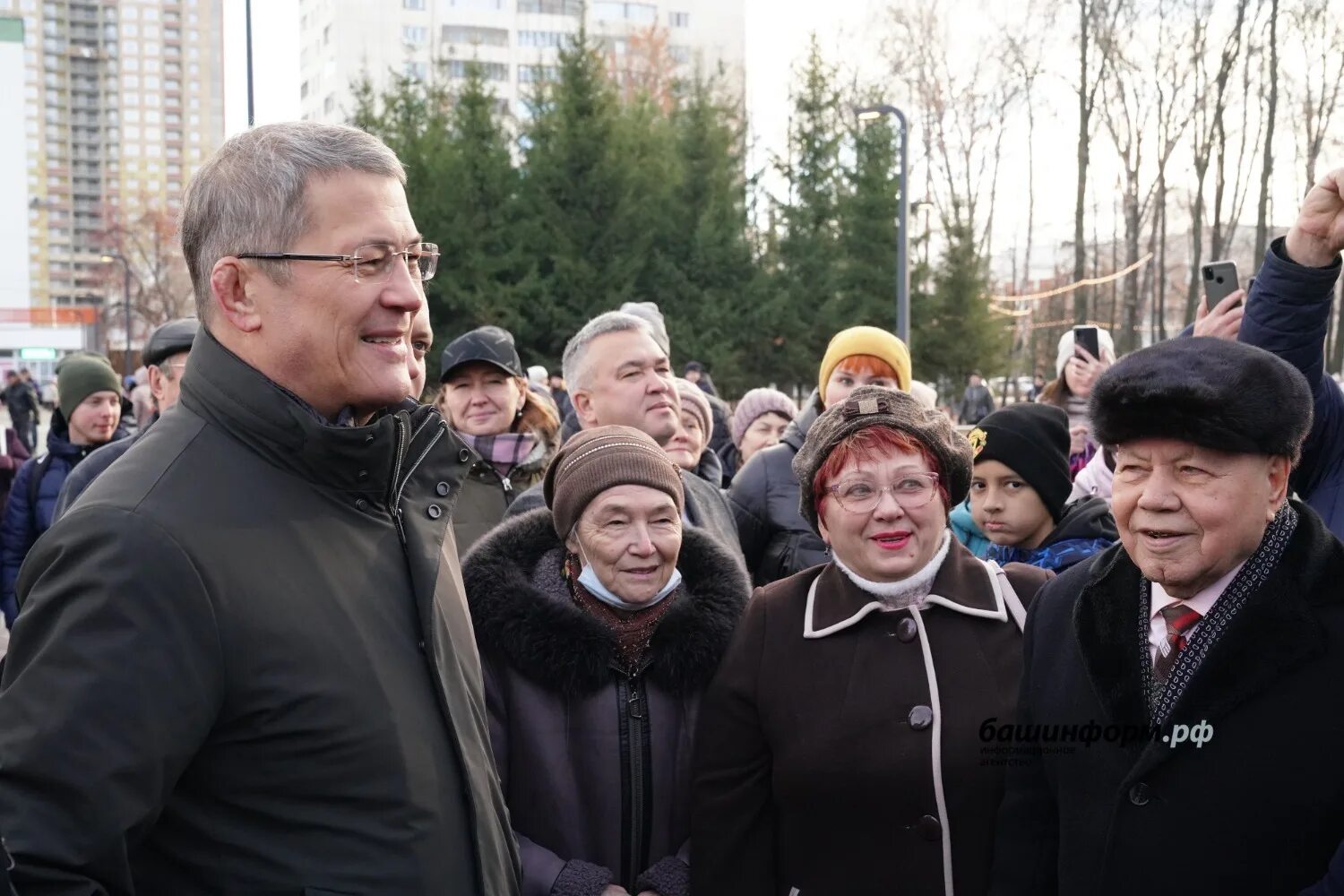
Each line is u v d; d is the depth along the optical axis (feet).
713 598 8.07
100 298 310.65
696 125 90.84
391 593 5.74
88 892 4.56
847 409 7.79
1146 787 5.63
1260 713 5.42
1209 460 5.38
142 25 368.27
